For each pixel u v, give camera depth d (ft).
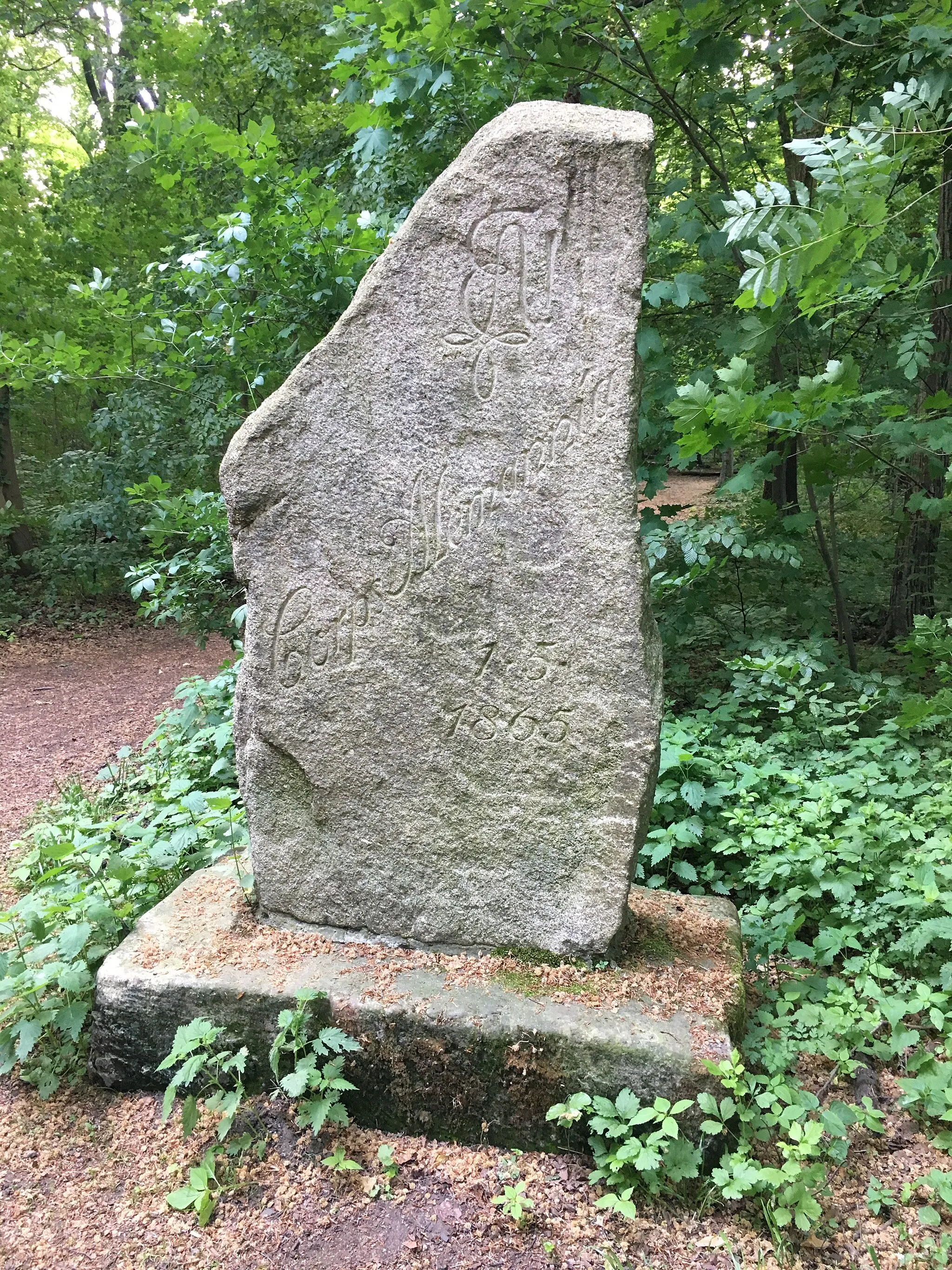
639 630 8.34
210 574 17.16
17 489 38.11
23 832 15.44
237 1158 7.73
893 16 11.98
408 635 8.77
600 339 8.00
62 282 35.12
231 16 32.71
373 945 9.16
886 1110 8.20
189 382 18.11
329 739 9.08
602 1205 6.97
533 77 15.84
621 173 7.76
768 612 19.13
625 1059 7.50
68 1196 7.47
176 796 12.97
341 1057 7.86
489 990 8.28
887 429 13.88
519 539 8.42
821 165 8.48
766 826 11.44
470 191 8.03
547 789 8.72
